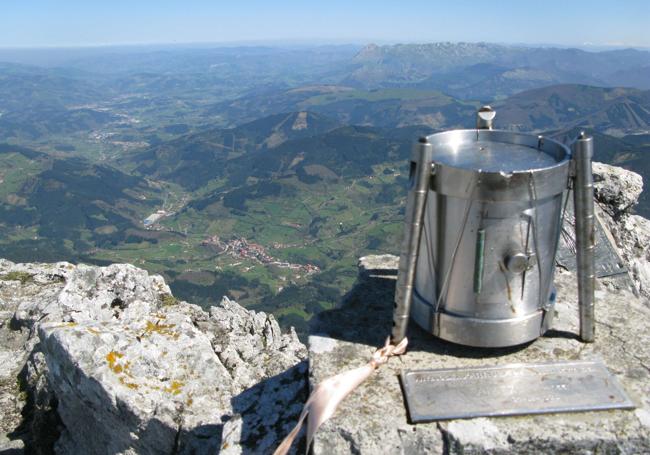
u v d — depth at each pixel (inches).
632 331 32.5
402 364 30.2
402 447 25.7
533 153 31.1
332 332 34.1
